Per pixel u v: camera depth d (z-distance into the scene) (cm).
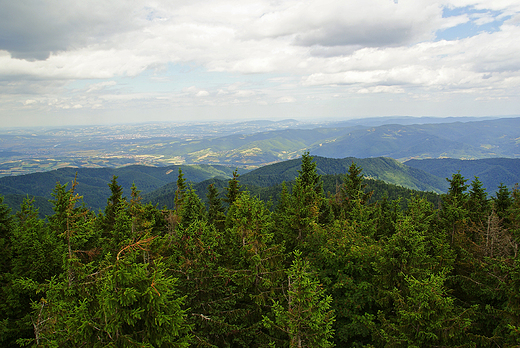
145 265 1235
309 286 1495
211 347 1725
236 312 1948
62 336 1241
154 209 3553
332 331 1598
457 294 2253
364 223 2966
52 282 1385
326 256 2267
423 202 3200
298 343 1491
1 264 2211
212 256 1947
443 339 1600
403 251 1875
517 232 2383
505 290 1809
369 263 2236
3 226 2592
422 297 1513
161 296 1166
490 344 1625
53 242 2156
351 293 2167
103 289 1151
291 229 2866
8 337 1780
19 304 1858
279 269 2089
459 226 2811
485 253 2334
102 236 3297
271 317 2019
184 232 1948
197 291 1867
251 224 2095
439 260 2306
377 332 1806
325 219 3488
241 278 2020
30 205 2969
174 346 1212
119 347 1156
